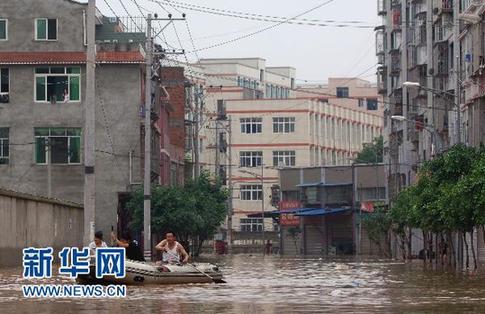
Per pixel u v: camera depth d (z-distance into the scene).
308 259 113.94
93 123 57.06
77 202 94.44
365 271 69.62
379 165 153.25
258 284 50.03
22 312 32.69
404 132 128.25
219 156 190.62
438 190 71.12
